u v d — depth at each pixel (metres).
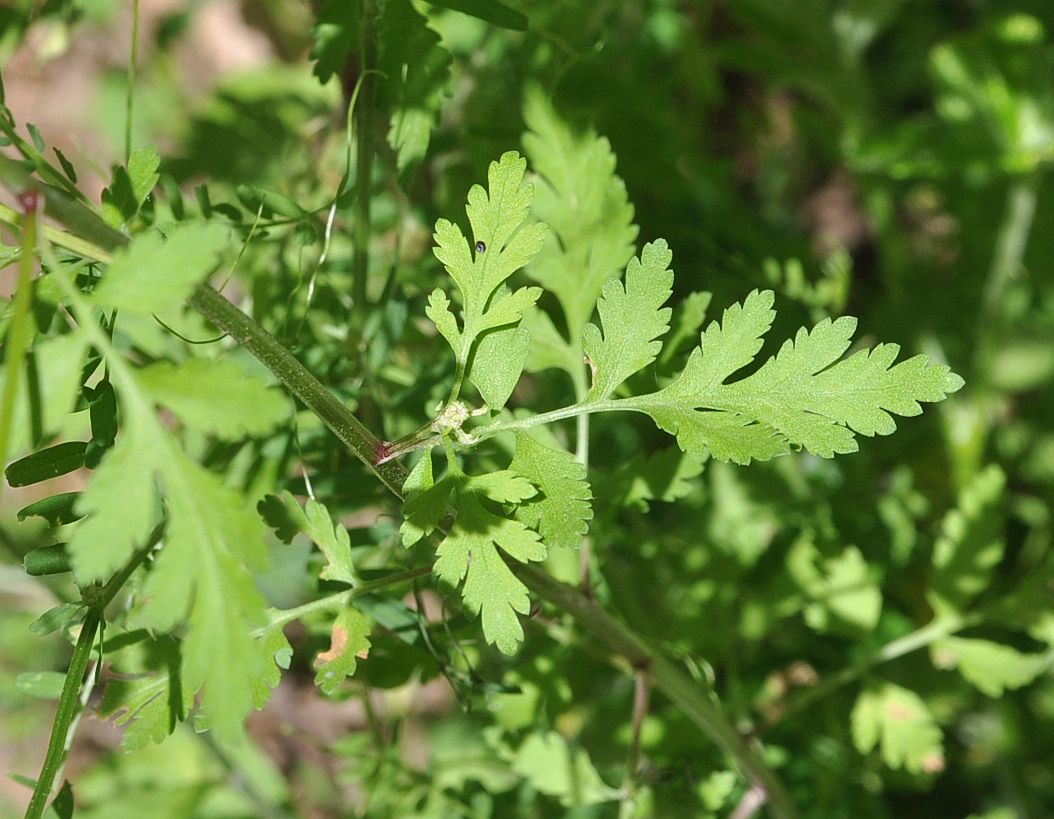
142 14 0.78
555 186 0.46
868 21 0.65
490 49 0.54
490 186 0.40
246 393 0.37
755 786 0.50
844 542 0.58
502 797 0.52
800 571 0.53
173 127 0.71
